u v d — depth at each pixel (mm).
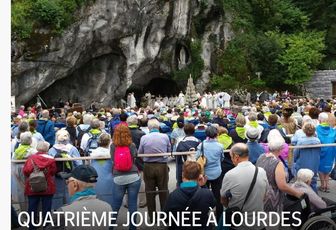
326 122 10508
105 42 34875
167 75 42000
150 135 8648
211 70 44750
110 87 37781
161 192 8602
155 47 38531
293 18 50875
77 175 5355
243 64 45438
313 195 7020
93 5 32938
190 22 40781
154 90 45062
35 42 30375
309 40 48188
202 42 44500
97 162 8258
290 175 9430
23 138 8523
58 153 8344
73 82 36719
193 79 42844
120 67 37438
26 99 31422
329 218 6641
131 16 35156
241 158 6059
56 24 30922
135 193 7645
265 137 10031
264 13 50406
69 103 35250
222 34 46125
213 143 8273
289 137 10633
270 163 6590
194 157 8273
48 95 36344
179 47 42219
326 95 47281
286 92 43656
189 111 19953
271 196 6418
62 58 32250
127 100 39312
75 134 11555
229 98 37250
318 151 9641
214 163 8195
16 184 8414
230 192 5961
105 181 8164
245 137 9609
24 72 30578
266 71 46906
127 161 7484
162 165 8586
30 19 30188
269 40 46938
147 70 39750
